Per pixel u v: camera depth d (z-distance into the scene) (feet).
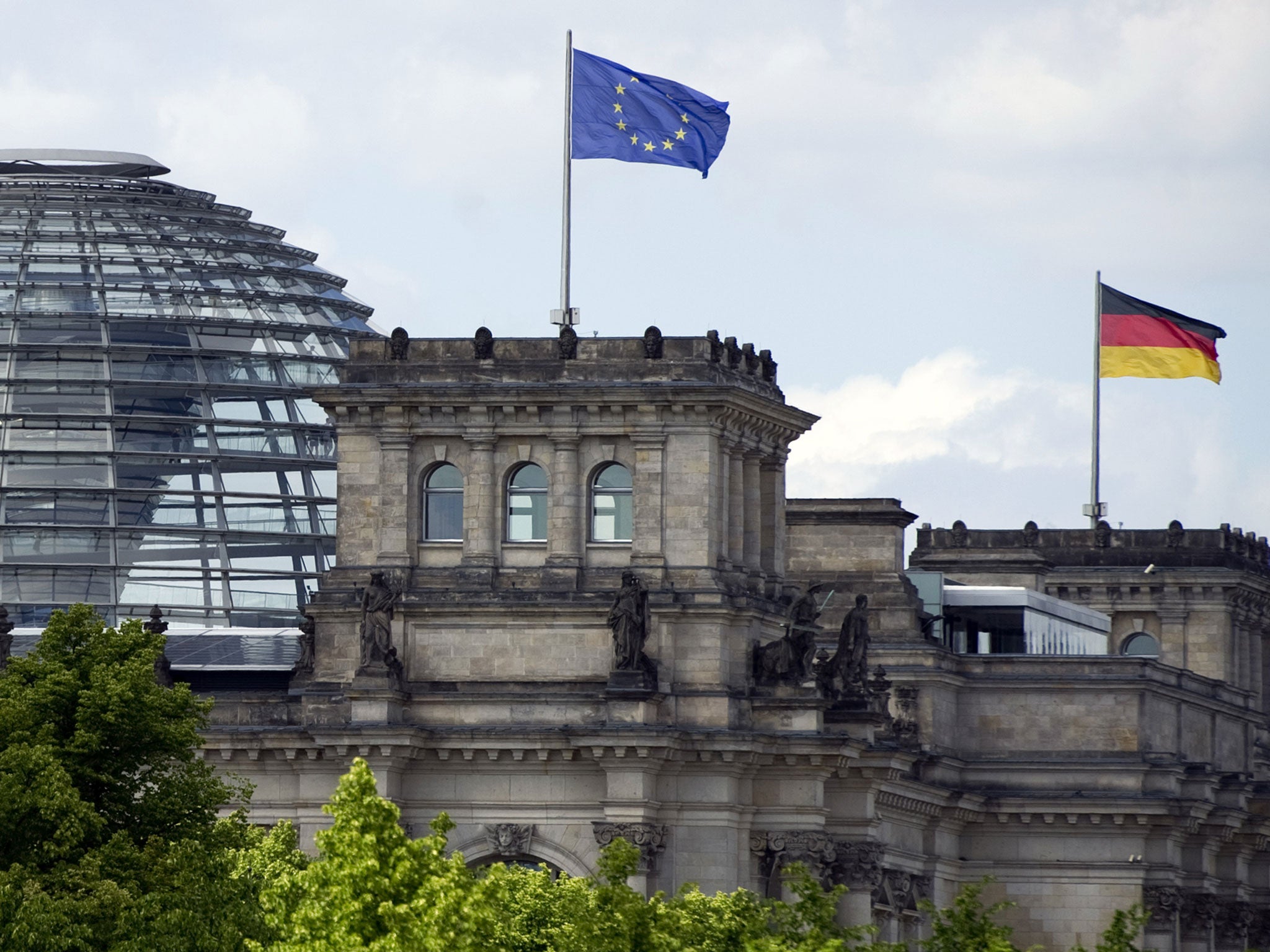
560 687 563.89
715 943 480.23
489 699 560.61
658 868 556.92
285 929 403.95
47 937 407.44
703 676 561.43
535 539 572.51
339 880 371.35
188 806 455.22
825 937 439.63
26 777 433.07
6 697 449.89
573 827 559.38
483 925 376.68
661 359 568.00
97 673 448.65
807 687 568.00
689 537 565.12
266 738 563.48
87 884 421.59
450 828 386.93
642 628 554.87
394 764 556.51
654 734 548.31
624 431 568.41
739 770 561.43
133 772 455.22
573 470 569.64
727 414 569.23
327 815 564.30
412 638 569.23
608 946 434.30
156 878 428.15
